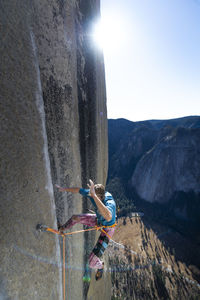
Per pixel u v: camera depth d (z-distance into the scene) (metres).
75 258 3.61
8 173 1.62
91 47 4.55
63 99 2.95
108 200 2.83
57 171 2.78
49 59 2.43
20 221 1.74
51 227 2.36
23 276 1.74
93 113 4.96
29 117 1.96
